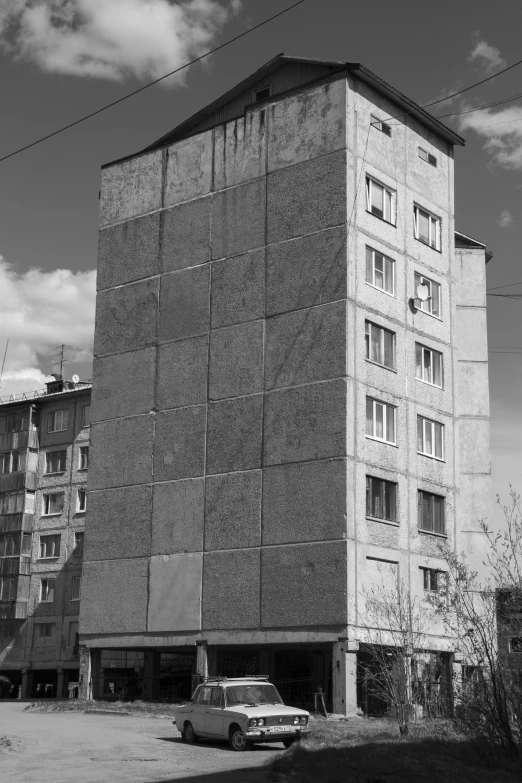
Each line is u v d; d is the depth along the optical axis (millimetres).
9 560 62406
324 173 40094
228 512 39969
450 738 21312
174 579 41062
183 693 47031
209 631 39375
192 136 45312
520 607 16812
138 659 54812
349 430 37344
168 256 44938
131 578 42625
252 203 42281
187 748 23875
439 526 41344
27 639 61375
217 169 43969
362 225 39844
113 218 47562
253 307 41188
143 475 43375
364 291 39344
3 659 62156
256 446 39688
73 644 59281
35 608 61594
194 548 40750
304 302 39531
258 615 37969
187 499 41500
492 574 18031
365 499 37500
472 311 47312
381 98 42125
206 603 39750
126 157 47719
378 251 40469
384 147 41844
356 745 21297
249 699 24625
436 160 45000
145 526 42719
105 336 46469
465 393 46344
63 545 61406
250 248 41906
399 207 42094
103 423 45500
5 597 61844
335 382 37844
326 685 41031
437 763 17859
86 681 43156
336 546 36344
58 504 62406
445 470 42031
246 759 21375
